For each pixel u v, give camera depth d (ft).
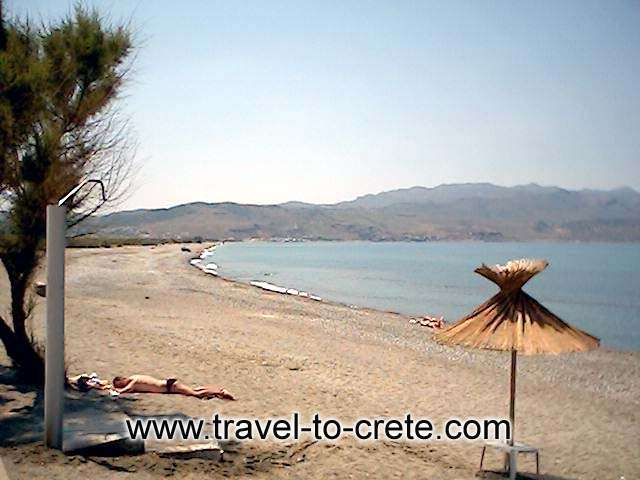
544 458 32.65
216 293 114.73
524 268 27.37
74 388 36.17
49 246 25.05
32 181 32.76
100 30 34.71
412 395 44.16
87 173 34.65
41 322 55.83
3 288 58.85
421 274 229.86
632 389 52.03
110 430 27.32
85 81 34.42
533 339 26.40
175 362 47.83
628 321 115.14
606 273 254.27
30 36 34.32
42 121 32.96
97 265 164.96
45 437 25.88
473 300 139.33
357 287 170.19
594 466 31.73
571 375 57.67
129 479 23.76
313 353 57.72
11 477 22.86
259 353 54.70
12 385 35.06
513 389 28.99
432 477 28.19
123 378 37.83
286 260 332.19
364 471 28.30
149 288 112.47
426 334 79.51
